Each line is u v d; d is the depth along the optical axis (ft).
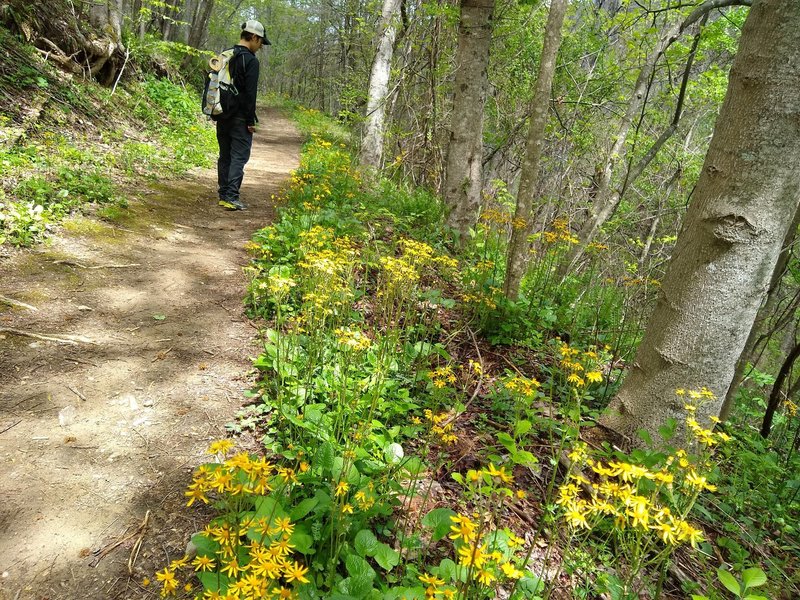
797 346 11.39
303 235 11.98
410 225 19.69
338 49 84.12
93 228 14.62
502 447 8.84
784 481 10.12
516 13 25.75
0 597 5.13
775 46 7.39
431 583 4.40
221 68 18.57
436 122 29.99
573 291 16.56
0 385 8.02
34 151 18.04
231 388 9.18
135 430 7.77
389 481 6.39
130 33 40.09
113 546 5.91
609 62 28.94
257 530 4.56
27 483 6.48
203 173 26.18
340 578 5.41
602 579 6.20
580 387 9.93
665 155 35.42
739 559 7.62
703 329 8.56
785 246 13.10
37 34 26.30
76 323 10.16
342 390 7.57
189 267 13.85
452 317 13.84
